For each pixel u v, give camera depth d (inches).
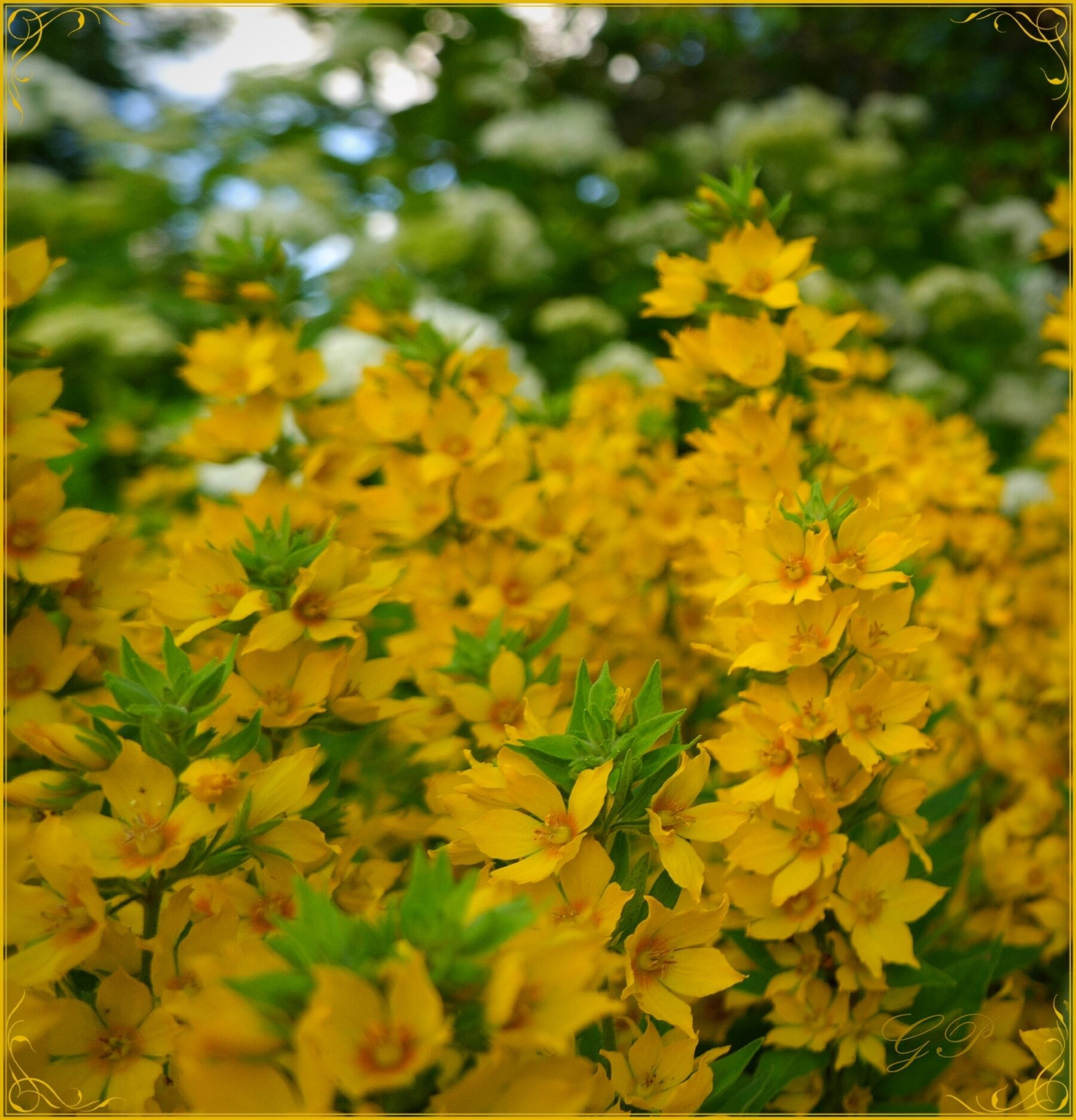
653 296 16.3
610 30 64.5
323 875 12.3
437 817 13.8
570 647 16.4
